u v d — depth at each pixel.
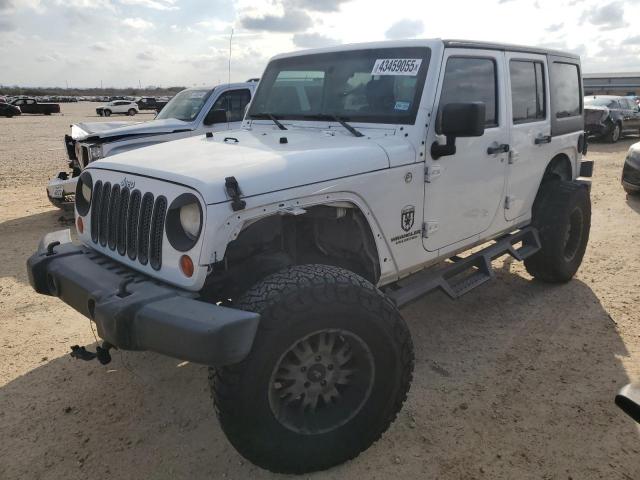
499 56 3.94
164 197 2.63
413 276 4.17
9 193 10.21
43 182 11.45
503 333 4.22
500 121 4.00
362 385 2.71
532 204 4.74
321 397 2.70
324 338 2.61
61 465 2.79
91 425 3.11
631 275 5.40
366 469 2.74
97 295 2.57
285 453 2.56
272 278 2.59
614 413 3.17
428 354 3.91
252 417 2.44
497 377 3.58
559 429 3.04
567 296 4.91
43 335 4.20
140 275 2.78
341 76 3.71
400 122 3.32
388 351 2.70
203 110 8.64
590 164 5.66
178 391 3.44
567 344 4.01
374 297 2.66
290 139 3.38
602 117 17.25
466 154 3.64
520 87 4.26
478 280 3.99
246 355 2.26
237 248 2.85
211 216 2.41
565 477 2.68
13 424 3.12
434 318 4.51
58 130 26.11
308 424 2.64
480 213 3.96
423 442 2.94
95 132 8.32
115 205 2.98
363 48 3.69
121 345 2.36
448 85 3.45
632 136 19.84
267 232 2.93
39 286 3.12
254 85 9.11
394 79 3.44
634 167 8.55
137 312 2.35
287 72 4.07
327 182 2.79
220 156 2.91
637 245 6.37
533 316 4.51
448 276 3.83
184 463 2.80
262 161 2.72
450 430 3.04
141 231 2.76
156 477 2.71
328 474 2.71
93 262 3.01
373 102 3.49
